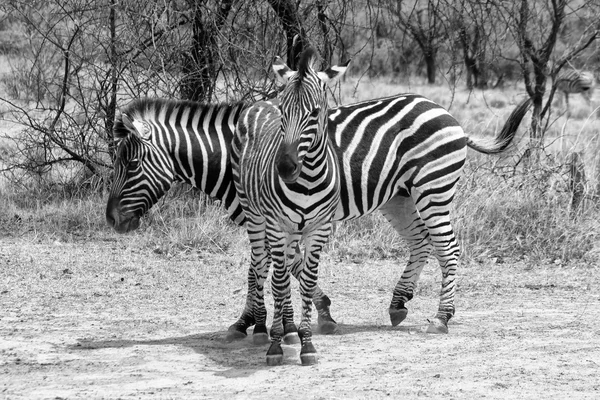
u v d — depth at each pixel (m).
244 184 8.17
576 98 39.62
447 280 9.10
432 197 8.92
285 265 7.78
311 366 7.60
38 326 9.05
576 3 32.97
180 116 8.95
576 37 30.05
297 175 6.96
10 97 21.02
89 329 8.98
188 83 14.68
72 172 16.38
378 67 44.84
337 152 8.33
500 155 16.47
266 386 6.93
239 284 11.48
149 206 8.78
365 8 16.02
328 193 7.47
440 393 6.72
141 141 8.59
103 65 16.20
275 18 14.97
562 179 15.41
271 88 14.73
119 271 11.98
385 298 10.88
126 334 8.80
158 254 13.11
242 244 13.70
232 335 8.60
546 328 9.25
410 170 8.88
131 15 14.30
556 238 13.77
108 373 7.31
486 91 41.25
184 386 6.91
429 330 8.98
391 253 13.49
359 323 9.53
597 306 10.47
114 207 8.59
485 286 11.66
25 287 10.88
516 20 17.33
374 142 8.56
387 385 6.96
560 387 6.95
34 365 7.55
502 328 9.24
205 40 14.80
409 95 9.09
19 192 15.84
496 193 14.84
